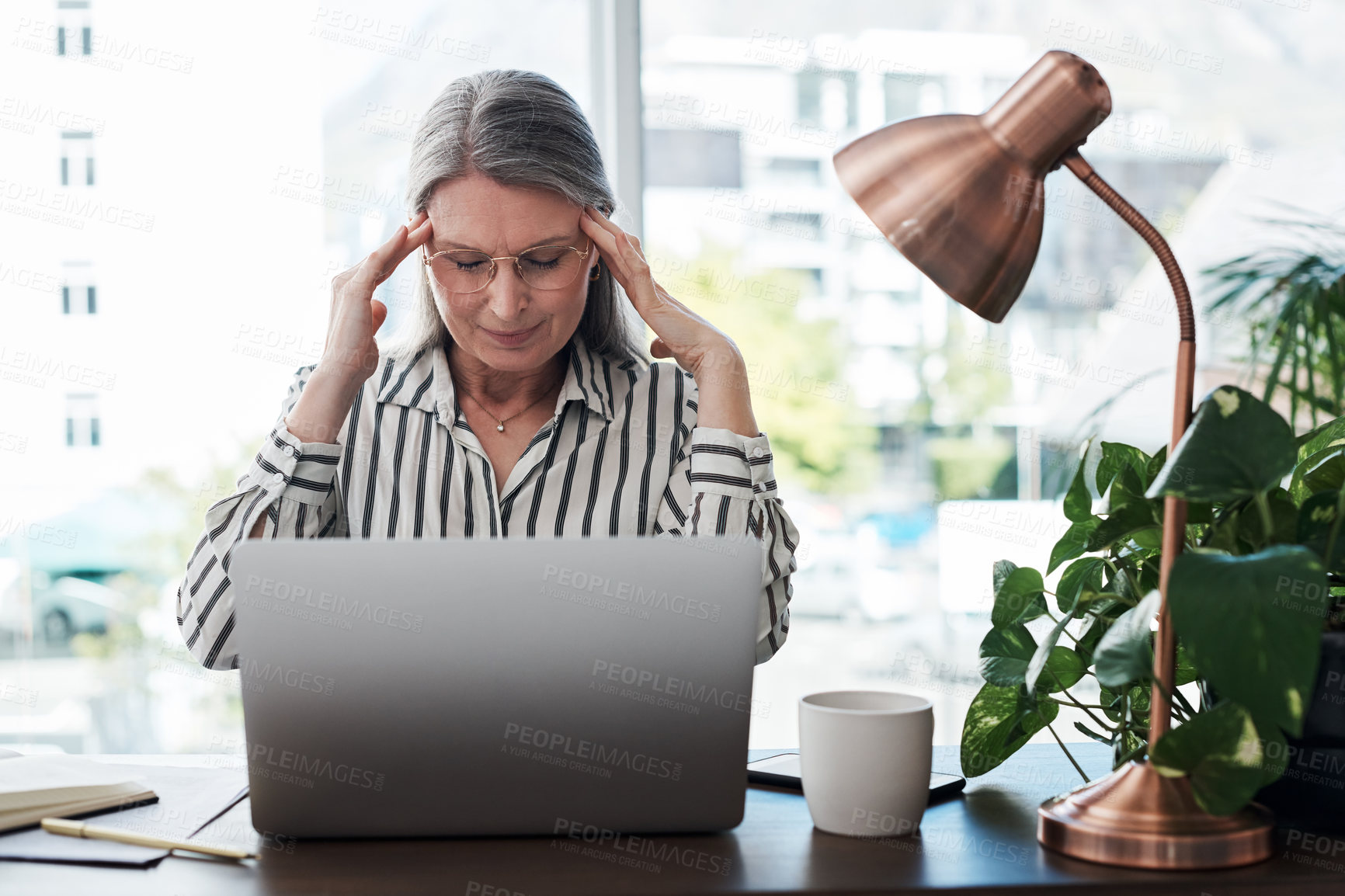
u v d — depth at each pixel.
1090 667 0.96
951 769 1.13
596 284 1.51
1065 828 0.84
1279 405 2.12
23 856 0.83
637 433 1.51
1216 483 0.80
